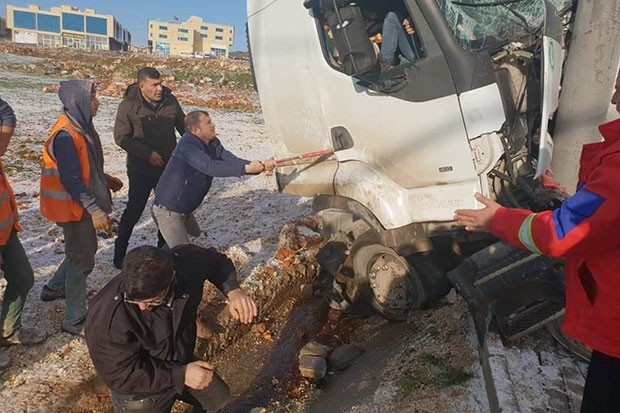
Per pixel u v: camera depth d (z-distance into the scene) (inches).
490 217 89.6
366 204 165.8
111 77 935.0
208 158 165.3
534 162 151.6
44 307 180.2
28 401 139.3
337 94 163.9
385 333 182.9
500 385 117.1
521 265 133.7
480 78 137.5
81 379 149.3
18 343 159.6
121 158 386.9
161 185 172.6
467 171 143.5
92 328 103.1
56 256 219.9
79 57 1152.8
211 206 301.3
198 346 172.7
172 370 110.6
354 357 176.7
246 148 451.2
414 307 173.2
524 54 147.3
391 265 179.5
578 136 157.4
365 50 149.8
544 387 116.6
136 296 98.3
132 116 199.9
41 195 155.4
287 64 176.4
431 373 141.6
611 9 147.1
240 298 126.3
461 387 131.3
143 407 114.0
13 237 150.3
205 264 122.2
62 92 153.5
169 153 209.9
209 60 1222.9
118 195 307.3
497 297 136.3
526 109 147.6
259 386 167.2
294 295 225.5
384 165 159.9
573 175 159.9
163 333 108.4
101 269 211.8
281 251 235.9
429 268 167.3
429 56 140.9
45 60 1047.6
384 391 139.1
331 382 169.2
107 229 161.6
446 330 161.2
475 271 141.6
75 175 148.9
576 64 155.3
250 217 283.6
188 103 737.0
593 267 77.9
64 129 150.3
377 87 151.4
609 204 70.9
